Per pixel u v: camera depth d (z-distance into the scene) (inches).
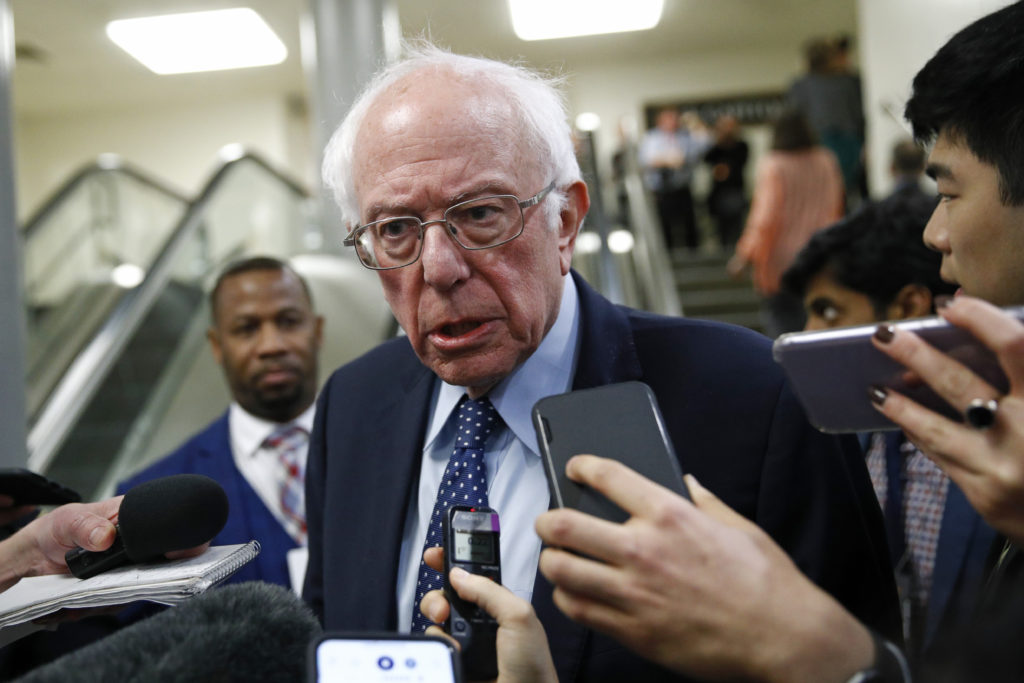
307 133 469.1
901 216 73.5
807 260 76.9
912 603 60.7
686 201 342.6
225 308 96.1
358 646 28.3
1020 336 25.8
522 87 45.4
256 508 87.0
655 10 346.6
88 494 186.2
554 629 42.8
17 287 83.6
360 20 219.8
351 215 48.1
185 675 24.7
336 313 202.1
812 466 44.8
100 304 275.4
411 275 43.4
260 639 27.0
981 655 27.5
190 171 459.2
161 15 341.7
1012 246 35.4
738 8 398.3
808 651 27.1
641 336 50.6
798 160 206.2
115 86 433.7
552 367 48.9
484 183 42.1
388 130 43.1
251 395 93.2
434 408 53.0
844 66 255.3
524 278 43.7
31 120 467.8
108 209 306.7
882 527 48.3
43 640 60.1
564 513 28.6
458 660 28.8
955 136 36.6
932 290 72.8
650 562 27.5
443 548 37.3
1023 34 34.4
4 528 49.9
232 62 383.2
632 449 34.7
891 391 29.7
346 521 52.1
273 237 277.9
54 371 238.1
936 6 202.2
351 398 57.3
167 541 37.9
